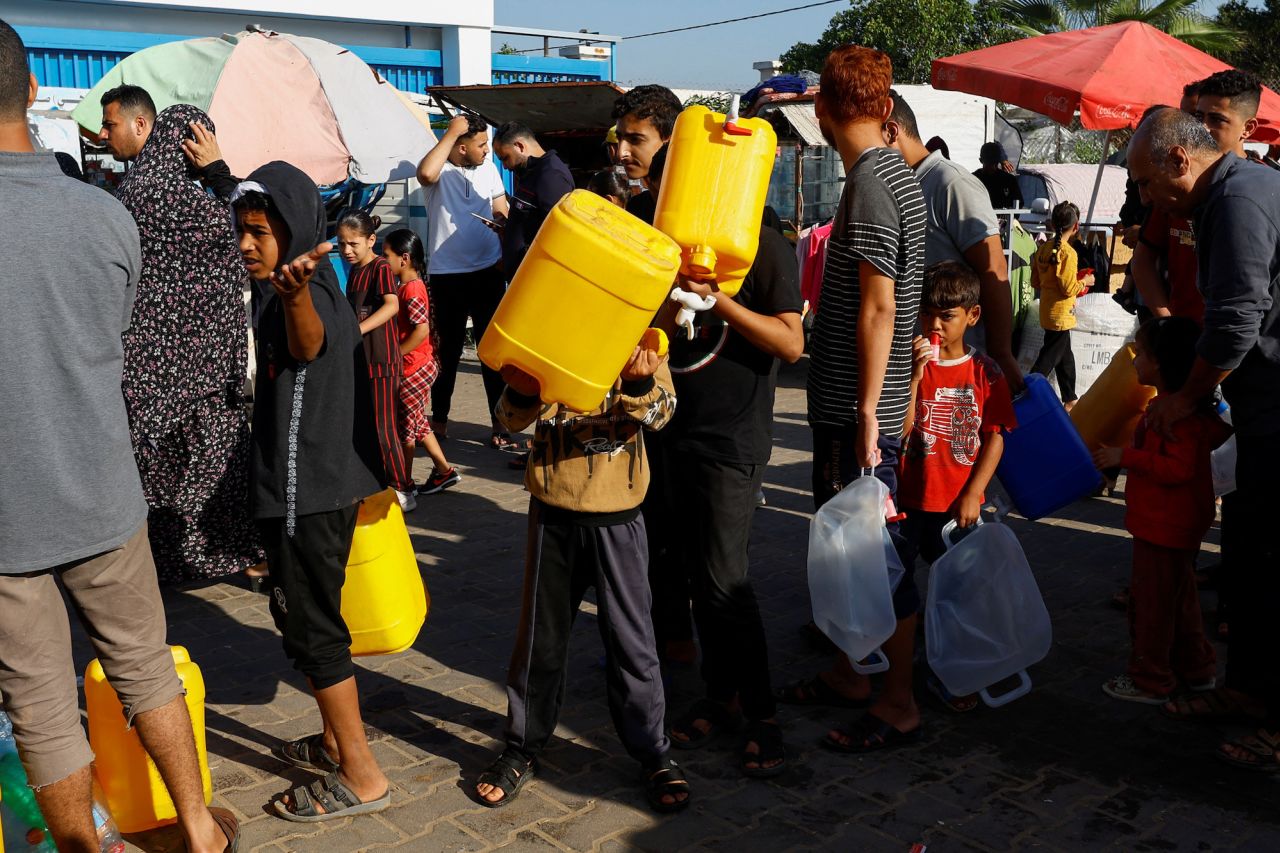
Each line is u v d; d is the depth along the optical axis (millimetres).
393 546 3604
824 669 4355
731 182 2982
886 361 3445
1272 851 3168
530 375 2877
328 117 9031
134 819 3219
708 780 3547
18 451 2576
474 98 12531
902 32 32812
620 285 2664
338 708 3285
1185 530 3850
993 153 10719
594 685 4242
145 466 4785
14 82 2641
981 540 3836
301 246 3070
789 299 3314
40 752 2711
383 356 5031
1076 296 9008
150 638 2902
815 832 3262
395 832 3258
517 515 6488
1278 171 3549
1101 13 28469
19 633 2654
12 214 2559
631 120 3650
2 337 2537
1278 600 3631
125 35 12445
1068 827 3289
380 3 13906
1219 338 3459
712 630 3547
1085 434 5160
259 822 3312
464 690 4199
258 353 3158
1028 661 3859
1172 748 3750
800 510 6551
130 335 4637
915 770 3615
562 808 3387
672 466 3504
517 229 7258
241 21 13227
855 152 3578
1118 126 7672
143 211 4617
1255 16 33875
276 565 3201
